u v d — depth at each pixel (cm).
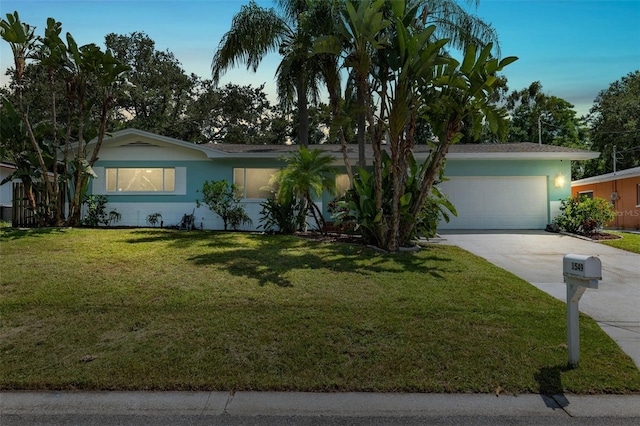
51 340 430
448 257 849
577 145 3228
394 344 427
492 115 813
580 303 602
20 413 313
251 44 1172
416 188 967
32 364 383
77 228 1148
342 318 491
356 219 940
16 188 1213
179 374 367
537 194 1497
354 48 877
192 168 1438
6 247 838
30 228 1119
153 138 1408
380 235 918
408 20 852
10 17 1020
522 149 1562
